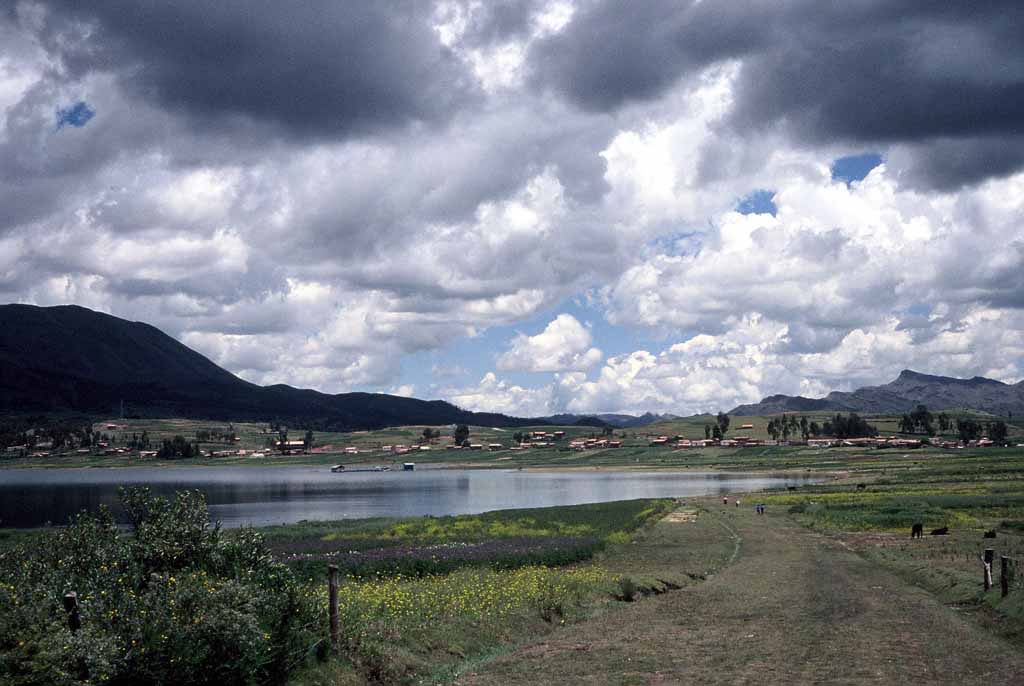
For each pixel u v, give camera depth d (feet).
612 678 54.34
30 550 53.62
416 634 66.54
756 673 54.19
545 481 640.58
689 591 100.89
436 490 533.96
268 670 49.83
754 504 305.53
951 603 87.61
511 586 91.81
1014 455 647.97
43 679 40.40
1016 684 50.31
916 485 355.56
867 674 53.26
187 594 46.88
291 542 185.98
